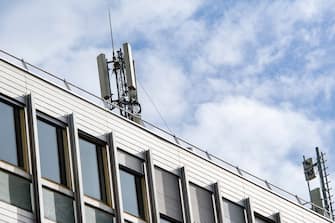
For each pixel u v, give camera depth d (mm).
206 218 46219
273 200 50188
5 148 39438
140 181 44094
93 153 42656
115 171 42562
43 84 41719
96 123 43125
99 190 42219
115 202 42156
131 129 44562
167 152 45750
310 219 51969
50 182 40156
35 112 40656
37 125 40875
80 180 40844
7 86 40281
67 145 41500
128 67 52594
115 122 43969
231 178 48469
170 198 44938
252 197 49031
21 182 39156
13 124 40094
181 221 44938
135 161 44156
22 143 40000
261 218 49156
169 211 44625
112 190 42375
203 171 47125
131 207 43188
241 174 49281
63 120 41781
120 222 41844
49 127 41344
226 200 47688
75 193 40688
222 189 47625
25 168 39625
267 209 49594
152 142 45281
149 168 44219
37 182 39312
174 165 45781
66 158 41312
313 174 70625
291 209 51031
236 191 48344
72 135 41562
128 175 43688
